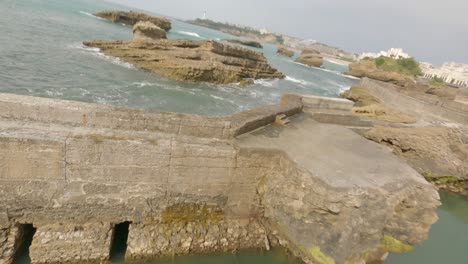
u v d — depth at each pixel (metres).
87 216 6.64
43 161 5.87
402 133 13.66
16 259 6.13
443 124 16.44
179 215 7.33
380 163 7.94
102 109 6.79
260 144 7.75
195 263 6.95
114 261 6.41
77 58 24.42
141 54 27.53
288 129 9.35
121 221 6.96
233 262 7.21
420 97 24.70
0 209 6.00
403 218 7.04
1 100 6.10
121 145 6.24
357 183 6.62
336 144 8.82
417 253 8.96
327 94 36.12
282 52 114.25
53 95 15.11
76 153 6.01
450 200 13.59
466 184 13.86
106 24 63.03
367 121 13.59
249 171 7.55
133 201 6.82
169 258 6.73
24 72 17.41
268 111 9.50
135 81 21.70
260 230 7.80
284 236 7.72
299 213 7.11
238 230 7.62
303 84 40.41
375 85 26.62
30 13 43.97
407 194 6.92
